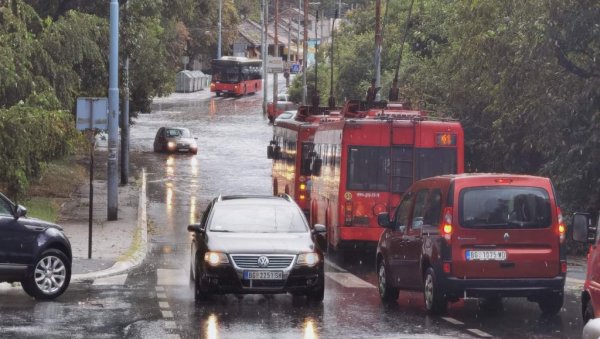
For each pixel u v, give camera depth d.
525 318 41.81
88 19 81.19
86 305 44.66
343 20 190.75
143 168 137.75
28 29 81.56
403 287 45.22
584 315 33.72
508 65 71.81
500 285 40.91
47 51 78.00
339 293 50.25
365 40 156.38
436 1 121.56
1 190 70.44
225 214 48.09
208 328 38.78
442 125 62.62
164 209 99.62
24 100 71.50
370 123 62.72
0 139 67.19
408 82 111.62
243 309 44.06
